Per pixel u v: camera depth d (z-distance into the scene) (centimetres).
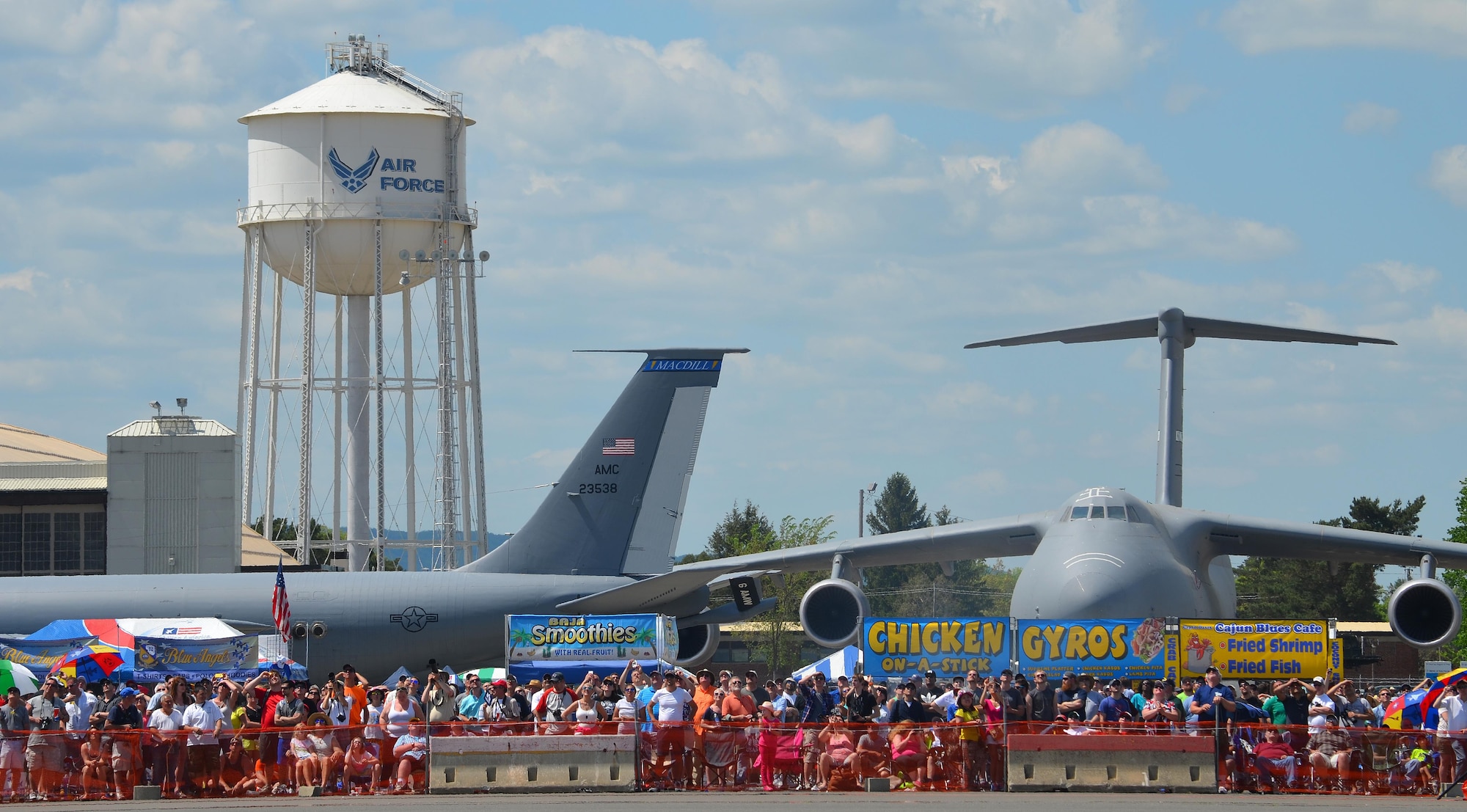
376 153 8538
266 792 3831
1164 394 6319
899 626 4788
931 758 3838
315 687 4481
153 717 3809
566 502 5472
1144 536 5447
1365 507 15638
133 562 7550
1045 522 5859
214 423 7769
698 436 5472
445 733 3819
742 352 5438
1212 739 3731
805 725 3853
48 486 7956
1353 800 3566
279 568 5025
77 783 3766
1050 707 4084
